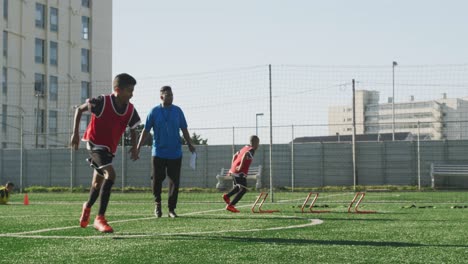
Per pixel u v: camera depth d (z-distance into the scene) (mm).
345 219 8391
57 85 47469
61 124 47062
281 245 5355
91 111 6609
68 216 9648
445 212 9977
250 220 8297
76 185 29938
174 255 4781
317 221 8023
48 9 47094
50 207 12969
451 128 27469
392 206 12195
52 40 47469
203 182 27812
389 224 7531
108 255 4812
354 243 5484
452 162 25812
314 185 26781
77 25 49469
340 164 26641
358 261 4461
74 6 49219
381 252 4906
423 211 10281
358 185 26406
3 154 31484
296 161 26984
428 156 26078
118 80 6609
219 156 27609
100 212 6641
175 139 9219
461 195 18625
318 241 5645
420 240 5730
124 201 16000
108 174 6625
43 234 6457
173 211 9188
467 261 4461
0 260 4590
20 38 44875
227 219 8547
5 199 14789
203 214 9828
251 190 24906
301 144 26953
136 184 28000
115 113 6660
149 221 8297
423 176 26078
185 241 5691
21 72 44719
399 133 45969
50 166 30531
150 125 9219
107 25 51875
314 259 4559
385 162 26391
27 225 7691
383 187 24609
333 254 4801
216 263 4395
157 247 5258
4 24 43594
